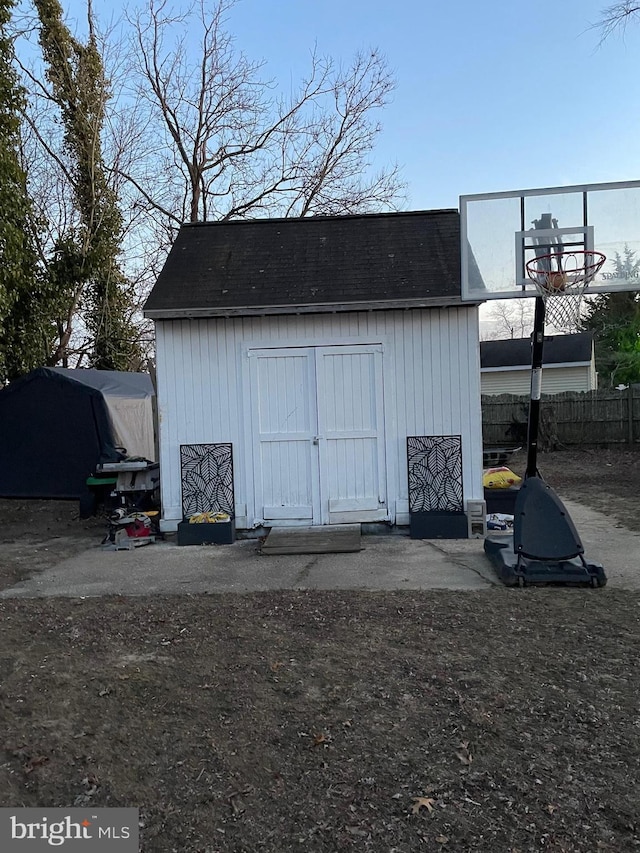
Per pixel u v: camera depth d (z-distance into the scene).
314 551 7.70
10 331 14.45
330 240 9.62
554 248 6.96
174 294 8.76
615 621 5.10
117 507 9.52
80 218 17.58
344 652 4.55
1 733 3.54
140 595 6.27
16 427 12.15
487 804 2.93
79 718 3.69
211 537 8.45
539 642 4.69
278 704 3.83
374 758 3.29
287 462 8.74
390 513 8.66
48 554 8.35
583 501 11.13
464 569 6.81
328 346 8.66
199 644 4.76
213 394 8.73
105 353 17.86
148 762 3.28
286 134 21.75
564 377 26.98
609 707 3.73
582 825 2.78
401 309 8.51
